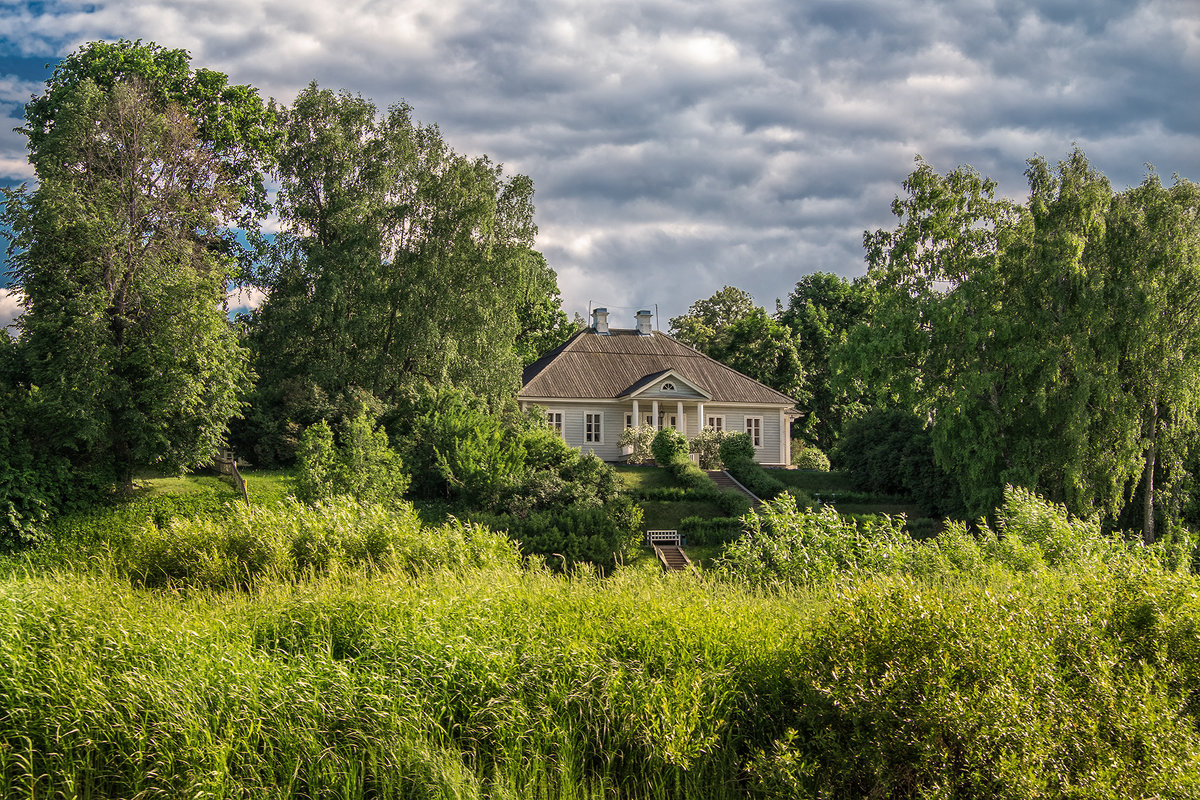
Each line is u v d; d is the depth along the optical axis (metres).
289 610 10.05
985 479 29.34
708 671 8.30
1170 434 28.61
